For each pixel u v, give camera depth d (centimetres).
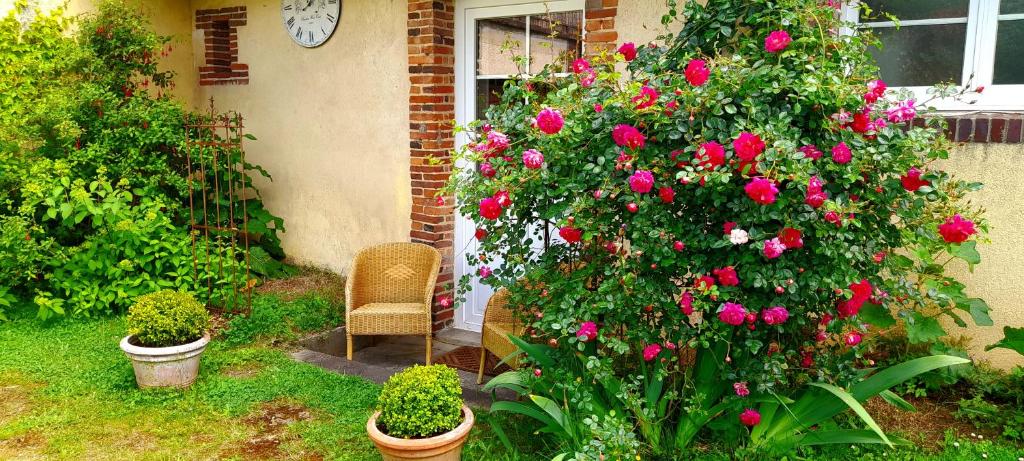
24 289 576
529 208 343
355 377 440
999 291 378
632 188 289
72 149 572
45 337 497
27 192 524
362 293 523
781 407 325
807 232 287
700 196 298
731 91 299
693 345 302
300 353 492
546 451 338
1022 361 377
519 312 367
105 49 605
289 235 673
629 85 307
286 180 665
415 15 538
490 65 536
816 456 319
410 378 306
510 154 338
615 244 313
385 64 578
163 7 676
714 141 294
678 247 294
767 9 347
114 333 504
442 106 547
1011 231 370
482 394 420
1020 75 376
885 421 357
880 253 317
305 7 617
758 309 298
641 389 338
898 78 405
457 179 344
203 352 463
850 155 288
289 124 652
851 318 320
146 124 589
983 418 352
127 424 377
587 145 321
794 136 292
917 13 393
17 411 392
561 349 343
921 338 364
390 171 589
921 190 297
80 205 527
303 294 582
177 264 543
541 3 500
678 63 363
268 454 348
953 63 388
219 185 636
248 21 661
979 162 373
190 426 377
